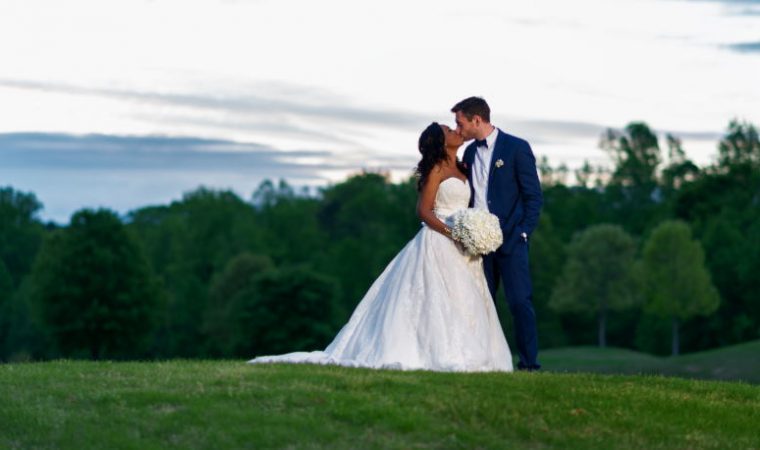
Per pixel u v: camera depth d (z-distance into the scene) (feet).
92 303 186.09
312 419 29.17
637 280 227.81
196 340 260.21
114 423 29.17
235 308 231.09
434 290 36.78
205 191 350.84
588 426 30.25
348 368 35.65
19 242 310.04
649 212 334.65
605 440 29.27
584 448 28.60
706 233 259.19
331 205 361.51
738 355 143.84
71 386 32.83
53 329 187.52
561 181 375.66
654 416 31.65
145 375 34.65
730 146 324.60
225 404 30.50
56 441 28.12
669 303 220.23
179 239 301.84
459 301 36.91
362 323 37.86
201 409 29.91
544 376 35.65
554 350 199.82
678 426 30.94
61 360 40.40
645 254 224.53
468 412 30.22
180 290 261.24
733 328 239.91
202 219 311.47
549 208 327.88
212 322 247.09
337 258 282.15
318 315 199.31
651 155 376.68
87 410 30.30
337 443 27.81
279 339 195.83
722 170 320.91
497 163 38.91
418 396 31.40
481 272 38.55
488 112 39.55
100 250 187.83
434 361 35.86
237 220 309.42
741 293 243.60
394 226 304.91
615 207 365.20
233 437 28.04
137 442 27.71
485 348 36.83
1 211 312.50
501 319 223.30
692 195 296.10
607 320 267.18
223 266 287.07
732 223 262.06
